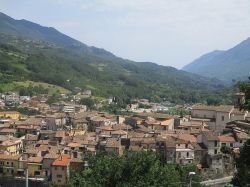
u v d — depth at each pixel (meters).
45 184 157.75
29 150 178.88
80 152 172.12
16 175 169.75
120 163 57.41
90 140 194.50
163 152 167.88
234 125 187.00
